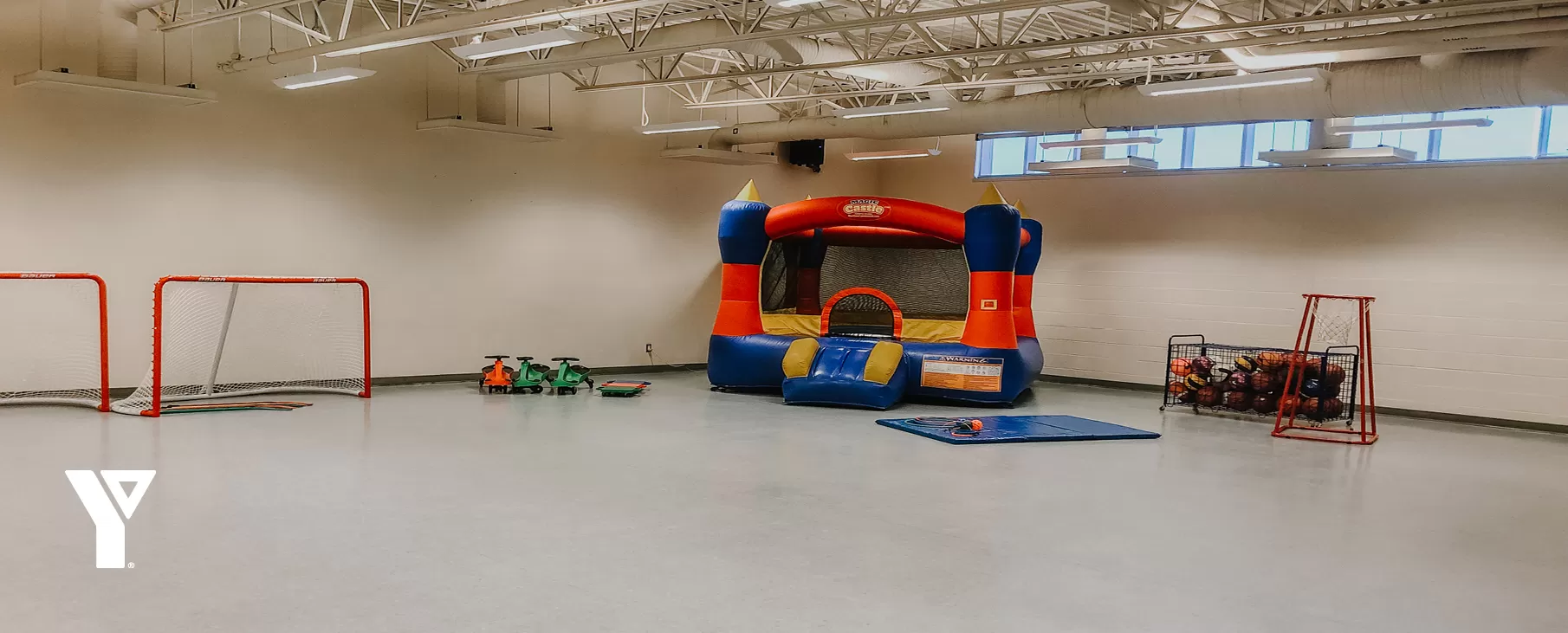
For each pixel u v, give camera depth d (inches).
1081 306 497.4
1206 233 460.4
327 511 203.6
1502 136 393.7
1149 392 469.7
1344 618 161.6
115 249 346.0
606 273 469.4
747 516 210.7
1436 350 407.2
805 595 162.9
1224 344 454.3
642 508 214.1
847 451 287.3
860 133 444.5
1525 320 388.8
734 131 481.1
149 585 157.1
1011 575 177.2
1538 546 210.7
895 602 161.2
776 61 423.8
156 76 348.2
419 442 280.8
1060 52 398.9
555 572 170.2
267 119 373.4
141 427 291.7
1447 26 275.1
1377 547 205.0
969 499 233.0
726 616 152.3
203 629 140.3
